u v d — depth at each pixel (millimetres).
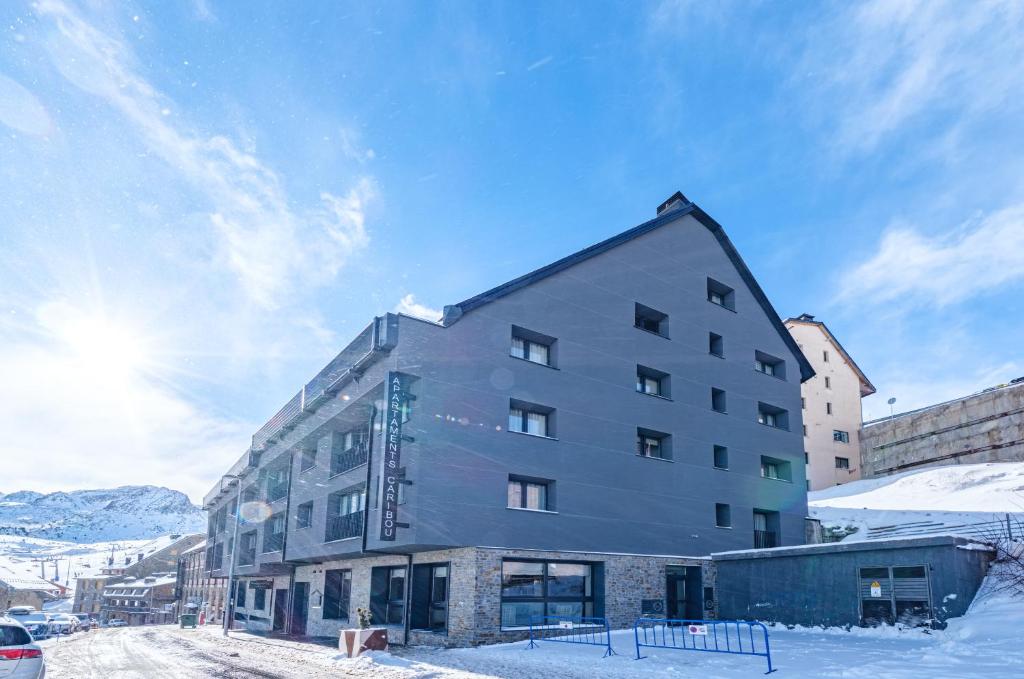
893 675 12047
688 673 13016
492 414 21469
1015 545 19172
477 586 19469
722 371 29281
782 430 31219
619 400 25000
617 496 23766
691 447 26875
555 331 23891
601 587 22438
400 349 20547
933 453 51531
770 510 29250
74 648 24094
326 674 14523
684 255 29281
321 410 27344
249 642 26031
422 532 19062
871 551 19828
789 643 17766
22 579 99812
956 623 17031
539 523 21422
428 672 13820
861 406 61031
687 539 25453
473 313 22078
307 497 29422
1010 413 46156
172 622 74875
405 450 20375
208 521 60281
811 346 60500
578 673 13406
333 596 29125
